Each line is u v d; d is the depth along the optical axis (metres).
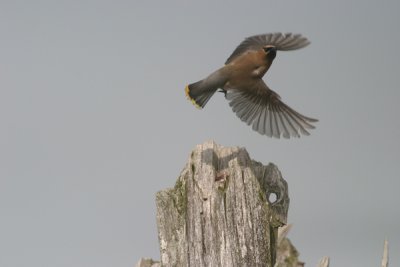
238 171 9.65
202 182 9.73
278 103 11.10
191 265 9.41
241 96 11.32
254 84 11.09
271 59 10.95
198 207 9.56
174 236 9.72
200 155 10.03
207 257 9.40
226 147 10.22
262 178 10.13
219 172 9.91
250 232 9.42
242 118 11.38
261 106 11.23
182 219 9.66
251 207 9.51
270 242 9.73
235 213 9.48
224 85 11.14
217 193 9.59
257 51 11.02
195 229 9.51
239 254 9.35
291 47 11.21
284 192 10.08
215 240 9.42
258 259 9.37
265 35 11.48
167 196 9.88
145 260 11.19
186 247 9.48
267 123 11.17
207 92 11.13
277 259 12.27
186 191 9.73
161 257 9.72
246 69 10.99
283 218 9.93
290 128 10.98
